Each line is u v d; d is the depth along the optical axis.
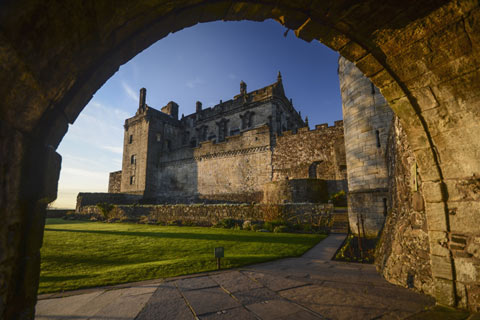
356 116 11.88
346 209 17.53
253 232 13.80
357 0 2.67
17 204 1.65
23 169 1.70
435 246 3.78
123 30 2.05
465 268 3.40
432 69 3.35
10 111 1.46
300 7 2.76
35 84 1.54
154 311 3.70
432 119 3.67
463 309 3.34
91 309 3.80
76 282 5.27
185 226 17.70
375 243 9.29
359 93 11.82
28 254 1.79
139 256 8.12
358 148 11.64
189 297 4.27
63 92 1.91
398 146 6.48
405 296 4.12
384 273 5.59
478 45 2.91
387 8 2.79
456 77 3.25
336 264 6.81
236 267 6.47
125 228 16.56
